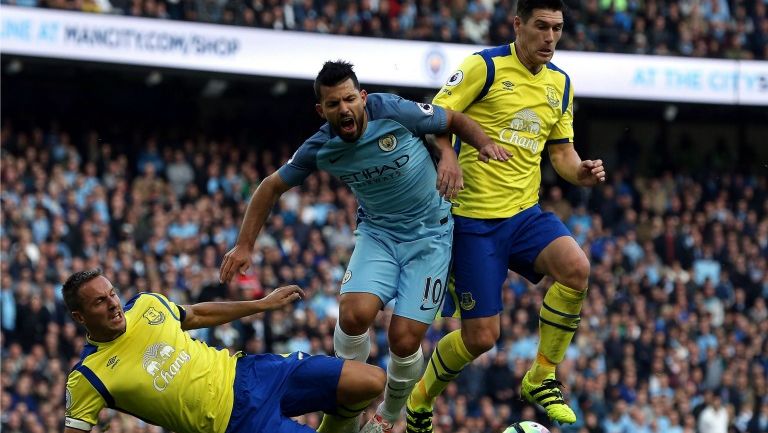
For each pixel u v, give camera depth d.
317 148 8.86
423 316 9.02
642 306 23.77
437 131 8.80
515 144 9.31
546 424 20.42
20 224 20.98
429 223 9.09
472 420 19.81
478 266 9.30
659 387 22.30
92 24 24.98
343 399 9.16
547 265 9.35
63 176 22.66
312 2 26.92
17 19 24.41
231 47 26.08
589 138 32.06
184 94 28.62
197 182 24.66
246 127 28.95
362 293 8.99
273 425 9.12
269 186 9.07
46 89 27.44
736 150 32.25
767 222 28.62
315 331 20.59
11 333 19.20
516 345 21.12
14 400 18.36
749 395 23.16
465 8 27.75
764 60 29.61
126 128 27.67
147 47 25.41
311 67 26.56
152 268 21.23
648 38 29.12
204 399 9.11
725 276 26.02
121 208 22.41
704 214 28.03
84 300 8.88
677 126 32.31
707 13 29.67
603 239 25.62
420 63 27.05
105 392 9.05
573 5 28.88
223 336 19.66
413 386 9.30
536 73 9.37
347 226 23.83
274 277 21.67
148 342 9.12
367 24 26.98
